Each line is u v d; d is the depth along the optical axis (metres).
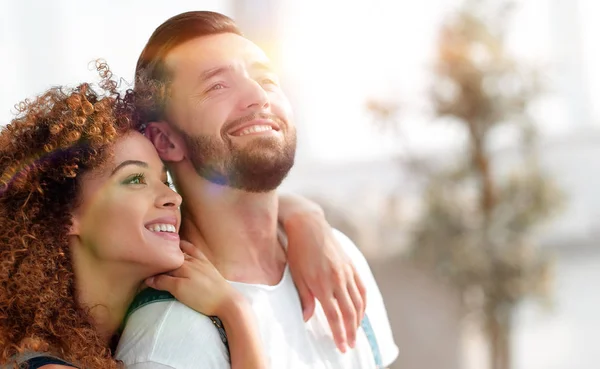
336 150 3.80
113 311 1.14
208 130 1.16
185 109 1.17
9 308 1.10
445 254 2.70
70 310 1.10
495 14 2.73
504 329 2.76
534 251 2.73
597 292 3.70
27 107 1.14
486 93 2.66
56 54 3.43
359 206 3.11
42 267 1.09
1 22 3.36
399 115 3.09
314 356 1.22
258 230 1.23
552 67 2.81
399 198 3.01
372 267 2.92
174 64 1.19
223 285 1.12
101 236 1.10
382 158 3.74
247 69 1.19
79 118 1.07
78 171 1.09
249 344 1.08
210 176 1.18
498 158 3.37
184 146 1.19
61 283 1.10
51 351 1.09
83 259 1.12
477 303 2.76
